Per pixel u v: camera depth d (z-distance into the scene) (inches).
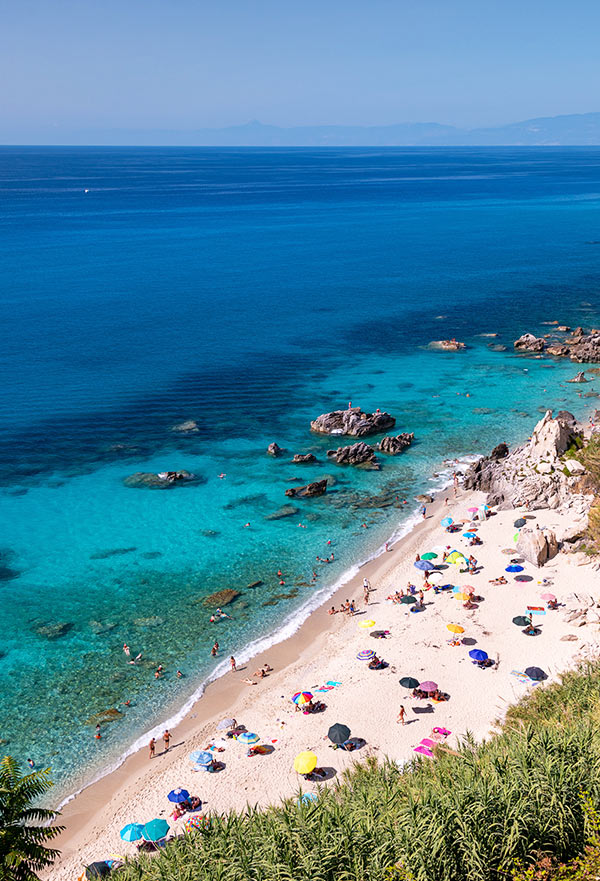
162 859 1131.9
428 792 1128.2
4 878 1115.3
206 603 2319.1
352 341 5098.4
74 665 2030.0
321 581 2444.6
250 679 1967.3
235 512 2903.5
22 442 3479.3
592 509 2610.7
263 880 1013.8
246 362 4650.6
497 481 2997.0
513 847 1038.4
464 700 1806.1
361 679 1926.7
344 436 3624.5
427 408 3946.9
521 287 6624.0
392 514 2886.3
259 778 1610.5
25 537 2701.8
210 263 7726.4
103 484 3112.7
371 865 1013.2
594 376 4394.7
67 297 6190.9
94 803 1578.5
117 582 2433.6
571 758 1194.0
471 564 2447.1
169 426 3713.1
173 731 1786.4
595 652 1926.7
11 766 1197.1
